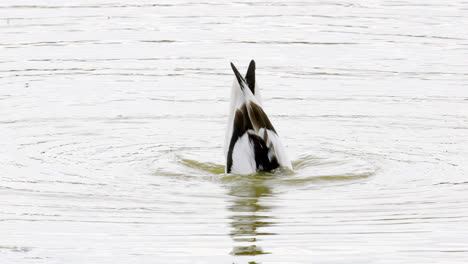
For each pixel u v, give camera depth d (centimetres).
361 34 2966
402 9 3419
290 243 1209
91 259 1139
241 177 1616
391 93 2292
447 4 3531
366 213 1371
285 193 1511
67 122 2027
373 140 1906
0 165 1675
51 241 1223
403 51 2738
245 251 1168
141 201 1448
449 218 1332
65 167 1672
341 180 1602
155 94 2298
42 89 2325
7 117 2062
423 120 2053
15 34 2966
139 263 1121
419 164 1709
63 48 2783
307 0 3644
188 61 2647
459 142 1880
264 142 1645
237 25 3141
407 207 1402
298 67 2559
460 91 2305
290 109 2159
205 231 1273
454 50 2738
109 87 2367
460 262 1117
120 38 2928
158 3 3600
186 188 1541
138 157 1764
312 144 1883
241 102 1661
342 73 2478
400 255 1148
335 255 1150
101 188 1529
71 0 3659
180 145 1875
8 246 1196
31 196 1466
